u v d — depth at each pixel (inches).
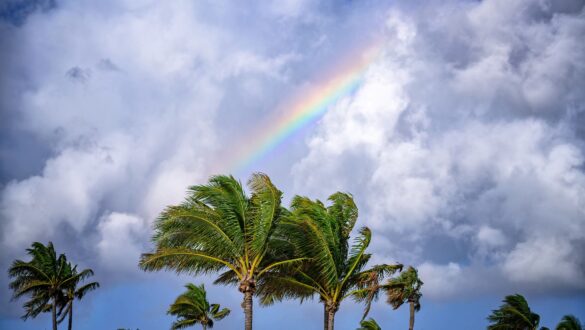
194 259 994.7
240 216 1006.4
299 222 1026.7
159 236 992.2
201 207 1002.1
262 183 1019.9
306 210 1067.9
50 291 1910.7
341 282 1083.9
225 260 1024.2
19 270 1863.9
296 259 1040.2
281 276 1076.5
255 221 1005.8
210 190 1002.7
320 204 1079.6
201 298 2121.1
